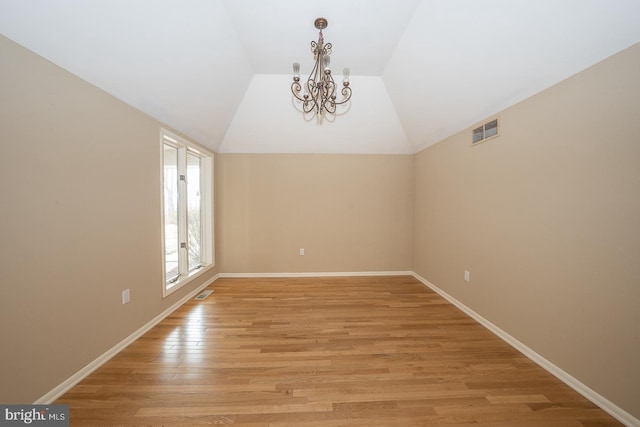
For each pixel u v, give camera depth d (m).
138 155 2.12
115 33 1.53
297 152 4.01
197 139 3.22
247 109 3.29
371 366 1.77
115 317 1.88
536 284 1.82
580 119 1.50
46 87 1.36
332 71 2.83
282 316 2.57
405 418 1.34
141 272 2.17
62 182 1.47
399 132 3.73
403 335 2.20
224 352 1.92
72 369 1.53
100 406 1.39
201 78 2.37
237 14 2.00
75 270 1.55
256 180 3.99
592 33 1.33
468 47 1.91
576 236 1.54
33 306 1.32
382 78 2.97
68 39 1.38
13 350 1.24
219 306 2.82
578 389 1.51
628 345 1.28
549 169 1.71
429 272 3.55
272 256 4.03
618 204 1.32
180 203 3.06
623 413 1.30
